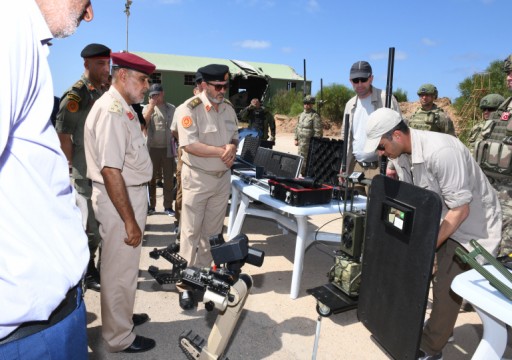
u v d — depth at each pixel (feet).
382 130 6.65
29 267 3.22
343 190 10.82
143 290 10.84
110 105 6.88
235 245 5.30
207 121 9.96
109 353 7.99
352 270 9.21
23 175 3.19
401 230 6.53
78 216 3.83
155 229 15.90
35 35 3.03
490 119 10.08
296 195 9.87
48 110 3.26
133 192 7.48
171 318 9.47
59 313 3.57
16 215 3.18
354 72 12.30
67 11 3.31
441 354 7.75
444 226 6.58
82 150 10.26
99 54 10.23
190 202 10.03
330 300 9.23
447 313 7.34
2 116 2.70
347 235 9.45
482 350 5.43
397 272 6.79
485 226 7.09
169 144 17.02
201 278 5.39
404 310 6.63
